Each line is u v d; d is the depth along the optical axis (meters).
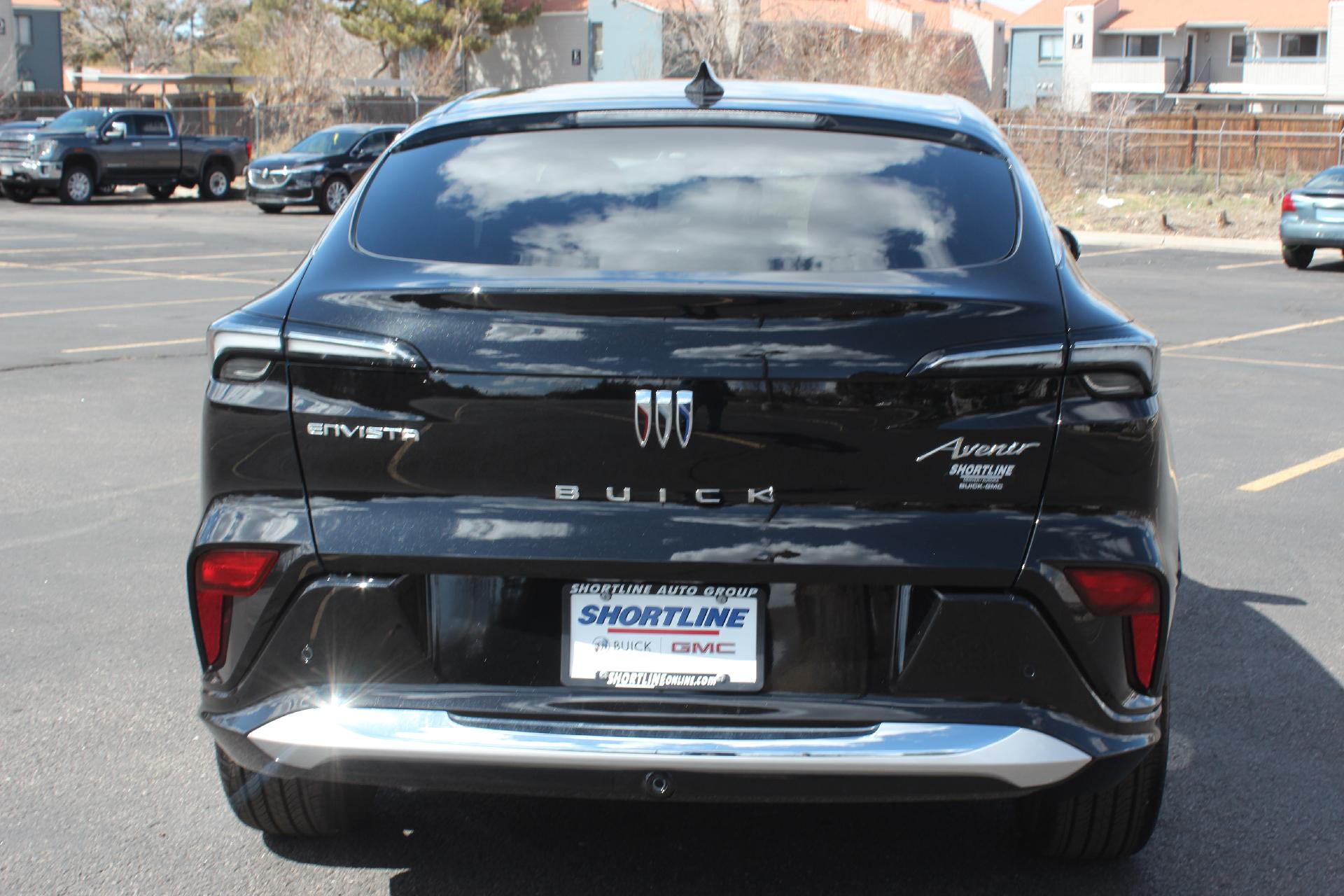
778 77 38.41
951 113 3.47
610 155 3.21
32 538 6.01
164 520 6.30
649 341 2.59
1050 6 72.25
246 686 2.77
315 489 2.71
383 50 60.03
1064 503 2.64
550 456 2.62
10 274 17.12
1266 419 9.04
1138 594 2.66
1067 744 2.66
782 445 2.59
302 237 23.42
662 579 2.63
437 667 2.70
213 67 70.62
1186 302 15.88
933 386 2.59
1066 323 2.67
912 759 2.59
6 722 4.10
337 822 3.31
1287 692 4.45
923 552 2.60
